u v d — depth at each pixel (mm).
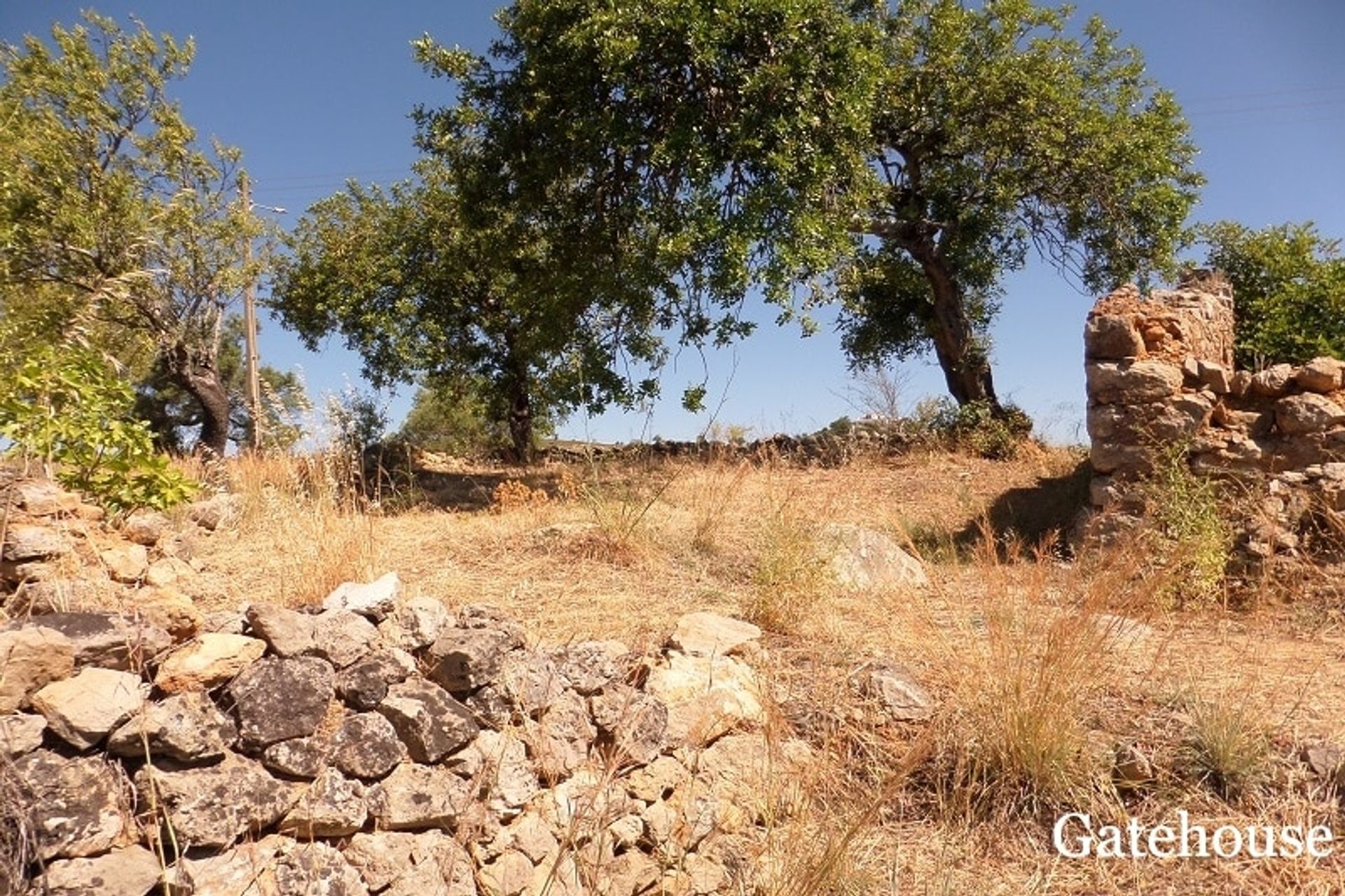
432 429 22516
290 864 2541
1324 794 3945
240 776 2531
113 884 2225
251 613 2820
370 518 6184
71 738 2309
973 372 16078
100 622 2555
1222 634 5598
